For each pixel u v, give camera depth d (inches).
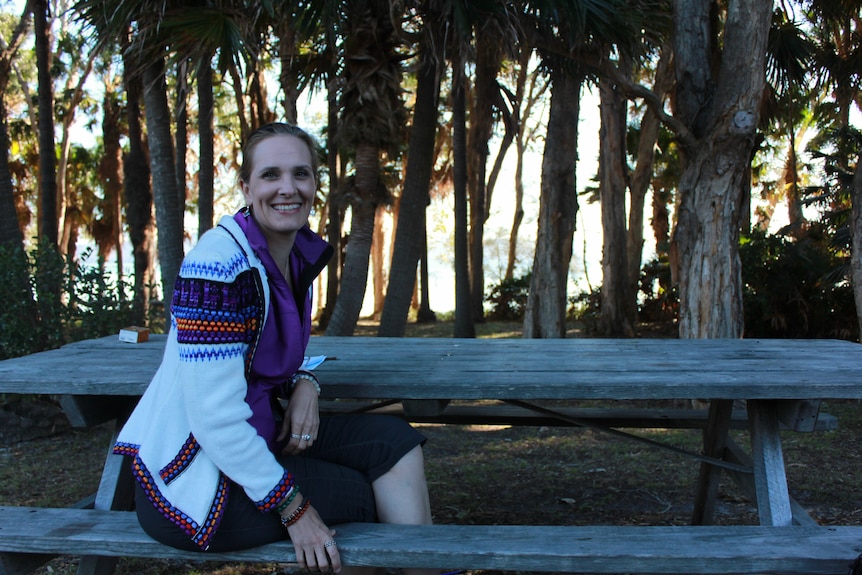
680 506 147.3
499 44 247.3
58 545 74.3
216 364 64.5
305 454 78.9
